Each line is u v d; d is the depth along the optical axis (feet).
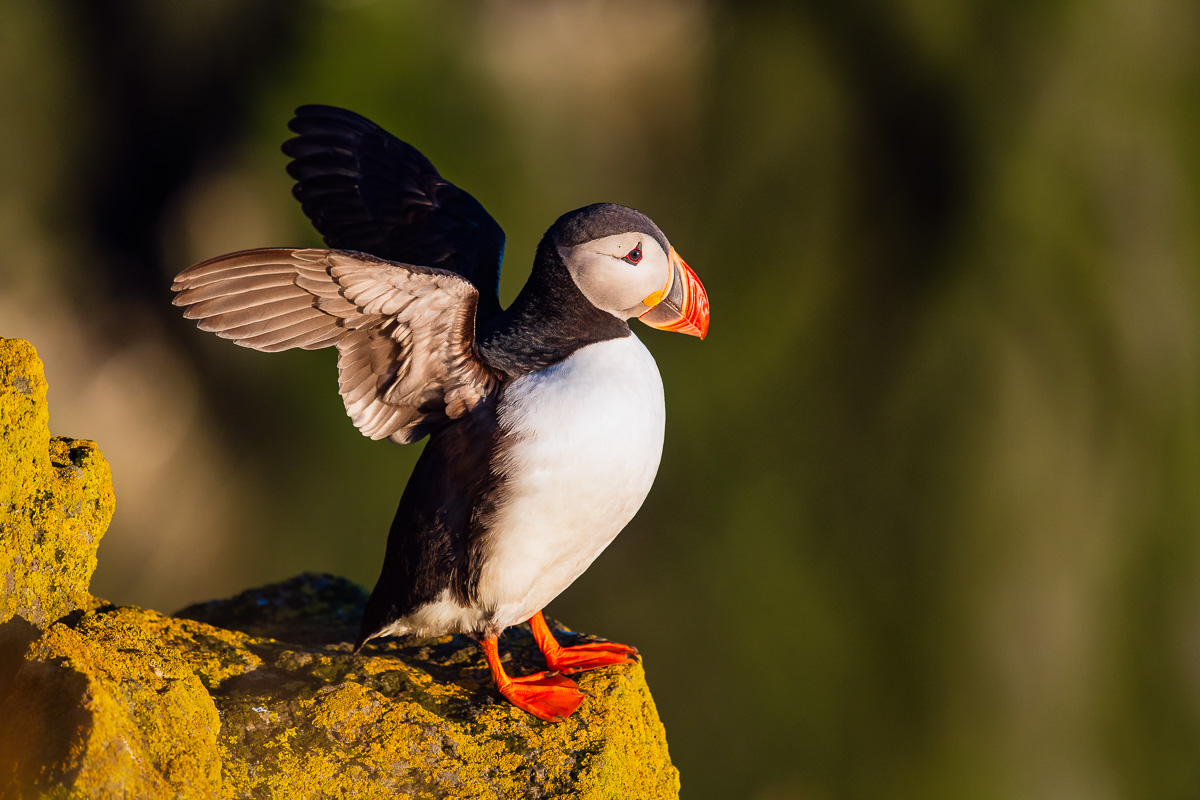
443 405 15.99
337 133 19.83
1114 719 43.32
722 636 47.09
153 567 56.39
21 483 14.21
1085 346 44.93
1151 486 44.09
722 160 51.24
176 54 57.36
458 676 17.37
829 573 46.52
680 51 52.26
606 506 15.88
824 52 50.34
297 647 17.08
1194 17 45.57
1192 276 44.91
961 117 47.34
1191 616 43.57
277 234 55.67
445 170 51.06
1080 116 45.85
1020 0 46.96
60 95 58.70
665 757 16.90
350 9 53.36
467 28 53.06
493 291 18.69
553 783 14.75
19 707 12.13
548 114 52.24
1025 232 45.93
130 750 11.98
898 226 48.85
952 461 45.06
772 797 45.16
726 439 48.78
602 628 47.78
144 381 58.29
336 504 55.93
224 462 57.77
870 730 45.06
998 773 43.47
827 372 48.73
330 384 57.41
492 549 15.64
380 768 14.55
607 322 16.74
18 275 57.47
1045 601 43.78
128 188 59.52
